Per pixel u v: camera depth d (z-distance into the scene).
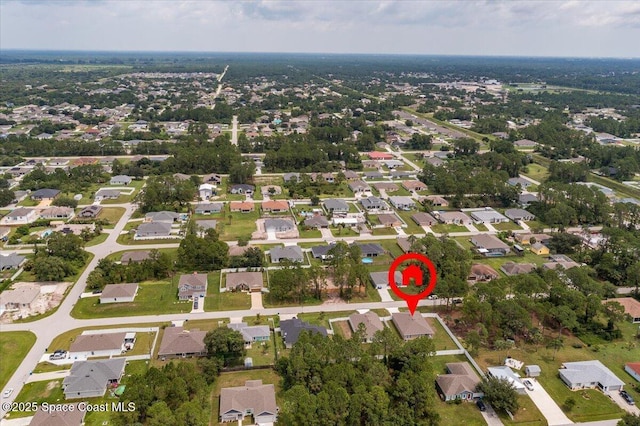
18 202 195.00
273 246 161.75
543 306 116.50
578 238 161.25
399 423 81.94
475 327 116.81
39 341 107.56
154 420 76.94
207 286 133.62
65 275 136.38
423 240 150.12
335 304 127.44
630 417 82.56
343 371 90.12
